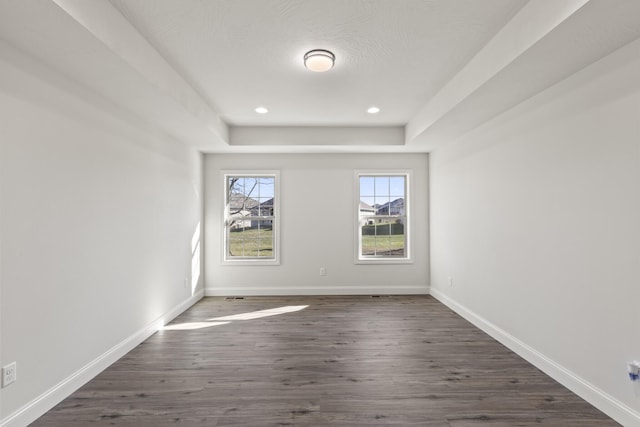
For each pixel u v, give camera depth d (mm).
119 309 2965
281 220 5375
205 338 3414
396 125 4754
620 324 1986
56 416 2068
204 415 2078
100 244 2705
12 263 1916
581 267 2266
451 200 4492
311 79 3164
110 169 2850
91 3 1823
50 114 2201
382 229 5488
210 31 2334
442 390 2371
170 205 4066
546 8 1847
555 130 2516
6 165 1884
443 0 1996
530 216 2812
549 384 2453
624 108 1955
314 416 2068
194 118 3418
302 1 2012
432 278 5273
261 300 5031
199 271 5105
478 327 3725
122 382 2498
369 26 2279
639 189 1872
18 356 1942
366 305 4707
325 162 5379
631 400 1920
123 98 2816
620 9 1618
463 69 2881
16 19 1688
